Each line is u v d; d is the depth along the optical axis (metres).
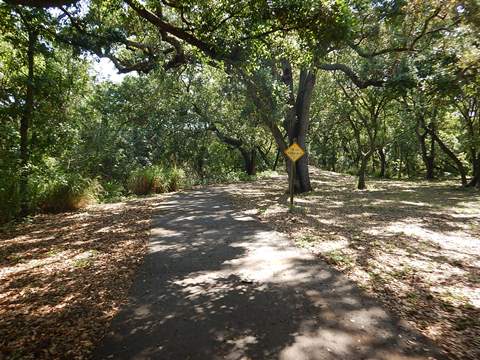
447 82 14.14
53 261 6.52
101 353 3.45
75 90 14.97
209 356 3.38
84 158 19.70
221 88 25.58
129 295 4.88
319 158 60.19
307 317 4.20
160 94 27.97
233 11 7.14
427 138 37.59
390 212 12.53
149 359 3.34
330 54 18.27
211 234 8.64
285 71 18.69
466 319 4.21
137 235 8.57
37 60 13.41
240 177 32.00
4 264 6.39
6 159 10.73
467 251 7.37
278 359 3.32
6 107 11.77
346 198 16.86
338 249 7.23
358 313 4.31
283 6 6.55
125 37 12.98
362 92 23.80
